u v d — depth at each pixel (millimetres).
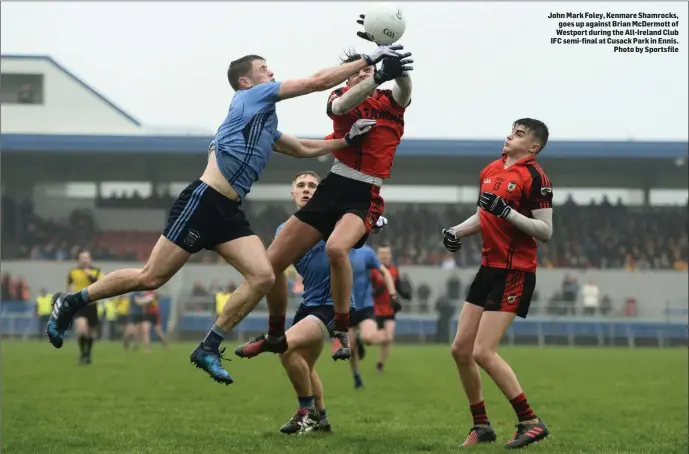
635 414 13914
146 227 49969
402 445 9992
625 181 52312
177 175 51406
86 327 24594
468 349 9938
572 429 11969
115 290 9062
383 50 9039
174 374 21094
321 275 11102
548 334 43469
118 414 13289
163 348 34281
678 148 47719
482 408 10156
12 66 51906
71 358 27172
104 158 49219
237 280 45906
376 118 9547
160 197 50406
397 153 47656
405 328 43375
